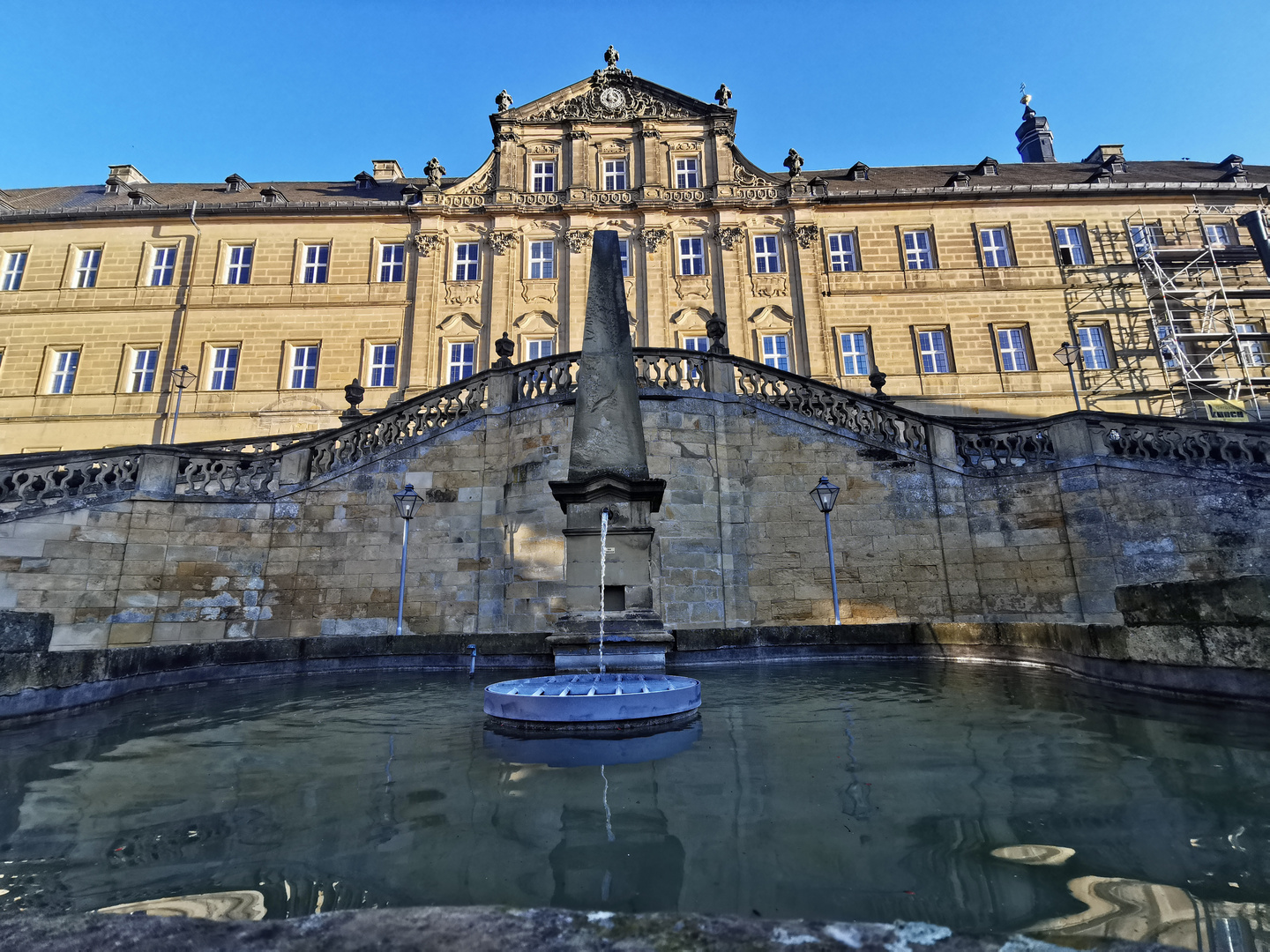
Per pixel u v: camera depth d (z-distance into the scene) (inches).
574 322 1192.8
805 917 74.7
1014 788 126.3
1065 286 1247.5
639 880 86.4
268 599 554.6
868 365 1214.9
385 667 418.0
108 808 123.5
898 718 203.0
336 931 64.3
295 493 576.7
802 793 125.3
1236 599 211.9
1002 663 365.7
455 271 1255.5
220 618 534.9
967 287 1246.9
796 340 1209.4
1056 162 1619.1
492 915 67.0
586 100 1336.1
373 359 1212.5
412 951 60.0
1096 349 1229.7
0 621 224.5
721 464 600.1
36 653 235.5
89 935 63.6
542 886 84.7
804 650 414.0
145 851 100.9
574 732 191.2
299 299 1230.3
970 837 100.9
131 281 1251.2
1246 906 74.6
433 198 1258.6
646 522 349.1
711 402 609.0
